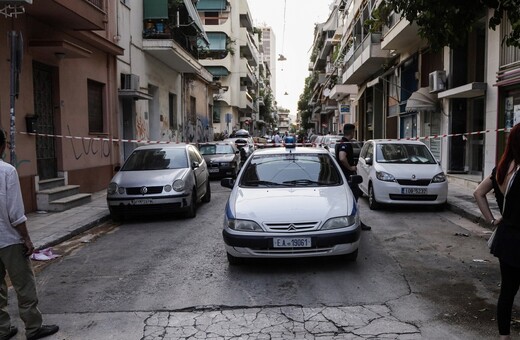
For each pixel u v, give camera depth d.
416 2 6.92
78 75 12.84
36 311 4.26
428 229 8.57
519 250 3.49
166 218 10.15
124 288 5.57
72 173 12.41
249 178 7.13
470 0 6.80
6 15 8.77
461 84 14.68
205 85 31.09
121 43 16.08
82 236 8.52
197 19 22.02
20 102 10.01
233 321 4.52
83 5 10.86
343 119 42.84
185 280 5.79
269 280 5.70
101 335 4.29
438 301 4.96
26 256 4.21
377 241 7.63
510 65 11.50
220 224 9.30
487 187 3.81
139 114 17.70
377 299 5.03
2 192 4.06
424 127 18.00
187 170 10.18
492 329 4.26
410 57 19.41
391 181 10.24
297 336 4.17
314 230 5.76
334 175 7.12
